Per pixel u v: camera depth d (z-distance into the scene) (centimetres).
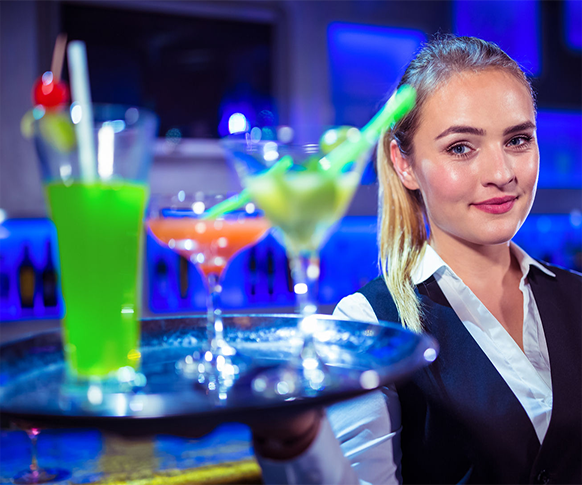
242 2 307
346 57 337
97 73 292
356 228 358
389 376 60
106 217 71
